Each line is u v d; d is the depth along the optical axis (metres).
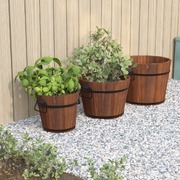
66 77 1.66
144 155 1.48
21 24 1.77
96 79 1.88
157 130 1.72
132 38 2.31
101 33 1.96
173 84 2.51
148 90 2.02
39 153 1.30
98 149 1.52
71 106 1.66
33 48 1.83
